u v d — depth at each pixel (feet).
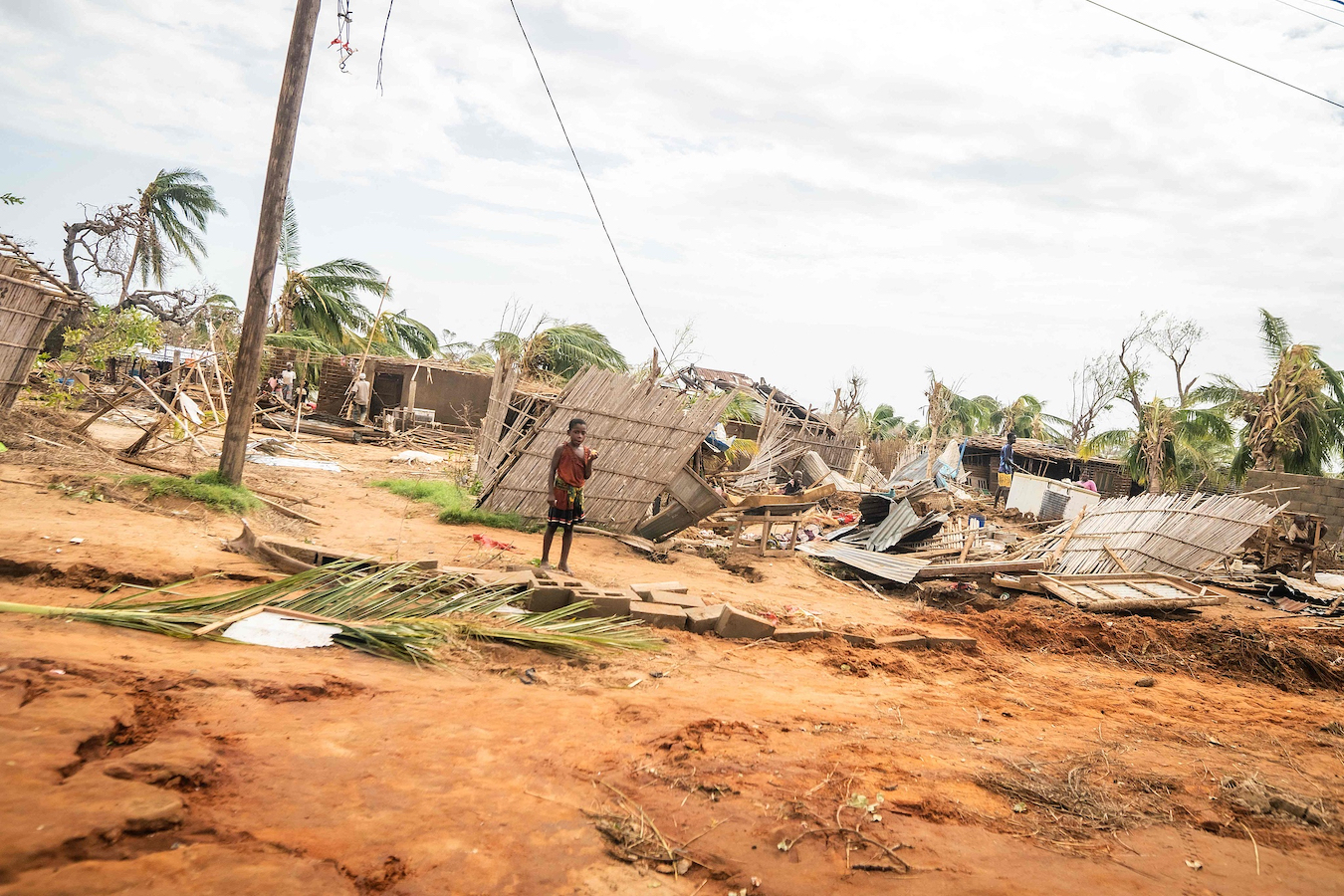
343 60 33.22
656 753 14.42
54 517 24.09
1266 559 58.29
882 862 11.32
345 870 9.15
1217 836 13.85
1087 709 23.49
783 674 22.52
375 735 13.12
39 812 8.74
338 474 52.70
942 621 36.29
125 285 108.88
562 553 30.78
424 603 21.04
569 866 10.21
